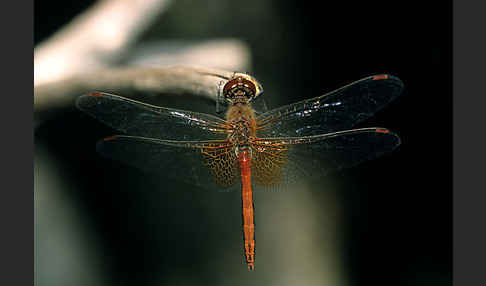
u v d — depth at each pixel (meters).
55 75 0.34
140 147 0.33
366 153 0.33
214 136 0.34
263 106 0.34
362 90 0.34
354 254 0.38
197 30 0.38
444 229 0.38
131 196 0.38
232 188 0.34
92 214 0.38
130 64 0.35
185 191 0.38
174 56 0.35
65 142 0.38
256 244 0.38
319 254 0.38
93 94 0.34
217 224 0.38
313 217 0.38
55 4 0.37
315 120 0.34
